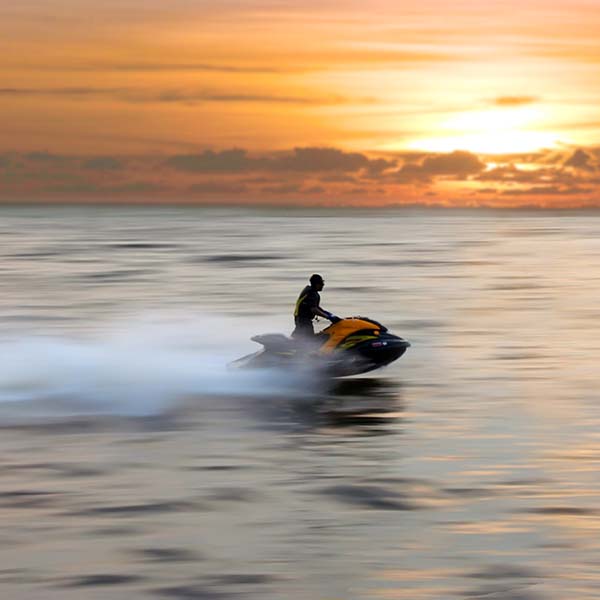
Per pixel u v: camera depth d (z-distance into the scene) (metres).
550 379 19.19
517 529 10.45
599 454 13.35
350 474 12.45
